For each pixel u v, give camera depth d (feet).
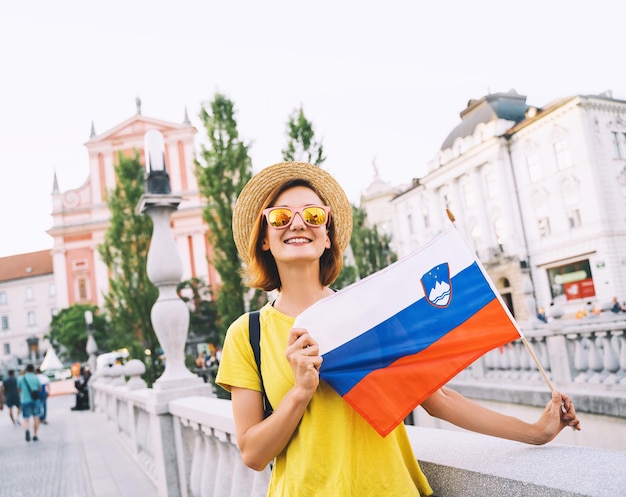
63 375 157.48
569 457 4.47
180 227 155.22
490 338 4.96
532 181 111.86
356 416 4.59
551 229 108.47
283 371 4.65
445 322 4.91
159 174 15.47
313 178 5.74
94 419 48.75
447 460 4.96
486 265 120.67
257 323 4.95
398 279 4.96
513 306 116.67
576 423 5.03
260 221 5.47
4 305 236.02
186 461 13.17
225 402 11.93
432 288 5.00
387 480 4.44
